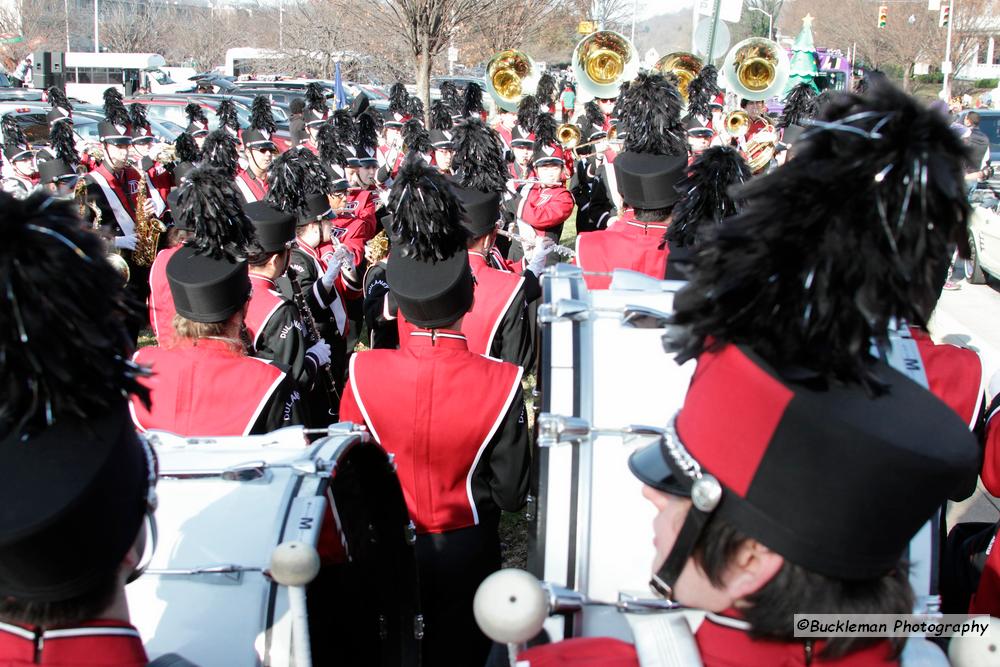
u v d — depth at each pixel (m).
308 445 2.40
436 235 2.83
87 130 14.15
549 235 7.02
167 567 1.97
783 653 1.26
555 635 1.81
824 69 22.12
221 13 41.31
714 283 1.21
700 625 1.35
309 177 4.96
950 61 28.97
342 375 5.13
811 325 1.15
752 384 1.20
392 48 18.94
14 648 1.33
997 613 2.32
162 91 26.73
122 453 1.36
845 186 1.14
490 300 4.01
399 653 2.62
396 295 2.87
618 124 7.94
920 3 31.62
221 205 2.90
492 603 1.37
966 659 1.54
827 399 1.17
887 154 1.13
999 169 11.63
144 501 1.43
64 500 1.28
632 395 2.05
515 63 12.23
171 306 4.30
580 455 1.97
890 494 1.15
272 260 3.77
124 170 7.78
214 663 1.87
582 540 1.93
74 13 37.28
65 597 1.32
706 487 1.23
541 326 2.15
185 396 2.83
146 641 1.88
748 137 10.33
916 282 1.16
